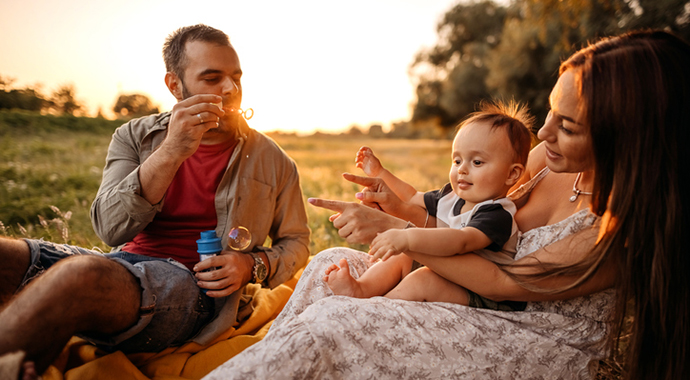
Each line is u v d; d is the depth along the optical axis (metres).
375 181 2.24
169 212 2.19
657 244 1.47
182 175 2.21
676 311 1.51
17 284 1.70
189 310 1.95
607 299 1.71
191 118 1.83
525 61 22.53
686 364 1.53
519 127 1.87
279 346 1.43
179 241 2.21
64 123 16.86
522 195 2.00
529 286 1.61
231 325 2.15
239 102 2.21
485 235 1.70
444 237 1.62
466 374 1.58
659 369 1.58
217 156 2.25
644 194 1.46
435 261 1.66
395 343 1.55
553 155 1.68
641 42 1.51
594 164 1.55
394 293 1.77
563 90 1.57
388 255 1.62
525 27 22.53
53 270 1.45
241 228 2.09
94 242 3.76
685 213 1.46
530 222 1.92
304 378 1.44
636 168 1.46
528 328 1.67
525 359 1.62
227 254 2.01
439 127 44.06
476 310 1.67
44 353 1.40
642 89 1.44
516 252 1.79
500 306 1.71
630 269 1.51
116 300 1.58
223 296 2.00
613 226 1.52
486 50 32.16
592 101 1.48
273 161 2.38
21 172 6.71
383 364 1.53
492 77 24.77
